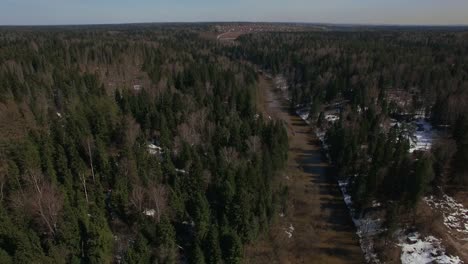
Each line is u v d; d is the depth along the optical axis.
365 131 85.50
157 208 50.41
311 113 110.44
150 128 79.50
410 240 55.41
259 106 116.25
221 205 56.03
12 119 73.00
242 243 52.72
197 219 50.50
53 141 62.03
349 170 74.19
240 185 57.84
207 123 80.06
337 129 87.06
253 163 66.12
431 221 57.56
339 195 70.88
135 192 52.12
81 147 63.34
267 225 56.66
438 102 97.38
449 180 68.31
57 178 56.16
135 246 44.41
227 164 64.00
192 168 58.12
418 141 88.62
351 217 63.97
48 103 88.00
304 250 55.59
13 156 56.09
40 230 46.28
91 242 43.41
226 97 111.56
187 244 51.00
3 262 38.22
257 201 56.56
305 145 95.31
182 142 68.12
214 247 46.53
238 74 137.62
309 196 69.75
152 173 58.12
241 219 52.12
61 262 42.19
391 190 63.62
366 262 53.56
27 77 101.31
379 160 68.06
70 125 66.56
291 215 63.66
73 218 44.59
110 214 53.56
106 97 92.12
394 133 80.06
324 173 79.75
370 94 111.75
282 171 76.00
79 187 55.03
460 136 75.25
